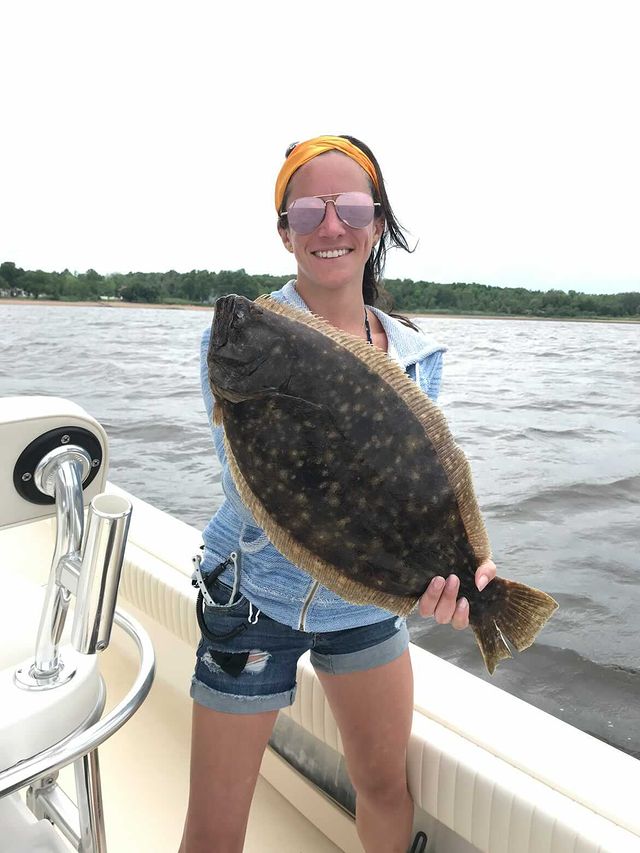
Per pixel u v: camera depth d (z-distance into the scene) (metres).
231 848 1.62
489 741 1.77
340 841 2.16
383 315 1.78
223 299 1.25
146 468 6.55
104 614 0.99
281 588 1.52
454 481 1.32
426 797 1.80
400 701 1.68
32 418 1.01
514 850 1.63
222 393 1.27
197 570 1.62
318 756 2.25
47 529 3.52
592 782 1.63
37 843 1.33
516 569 4.43
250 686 1.55
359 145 1.67
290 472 1.32
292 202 1.61
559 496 5.77
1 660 1.17
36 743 1.01
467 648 3.46
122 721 1.00
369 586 1.38
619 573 4.27
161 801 2.34
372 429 1.29
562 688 3.03
